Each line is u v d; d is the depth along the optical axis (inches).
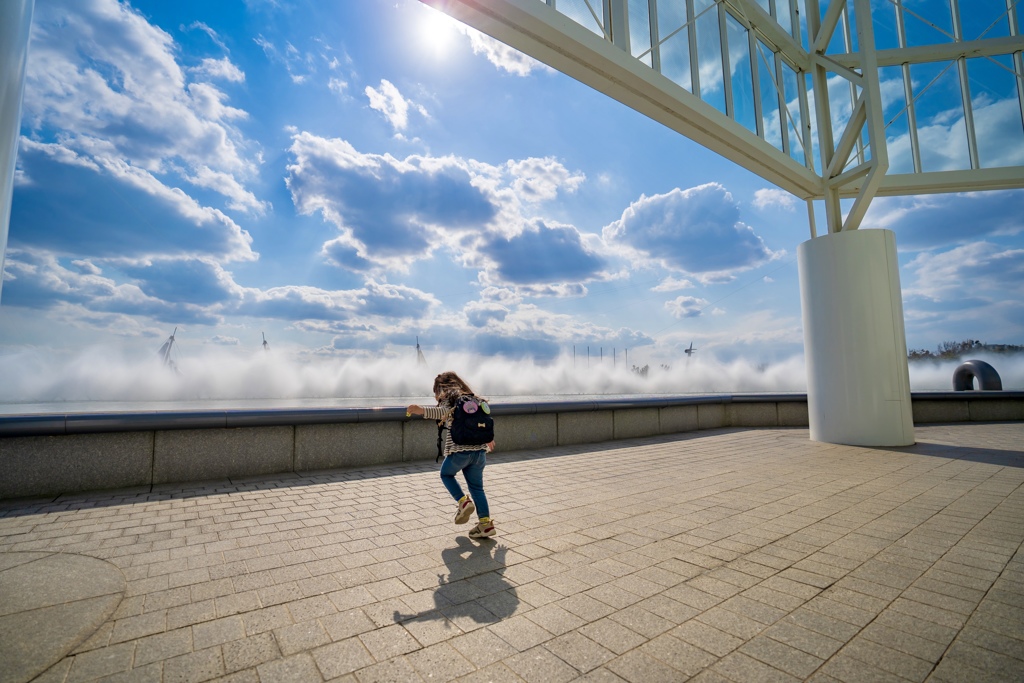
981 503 222.2
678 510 212.4
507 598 127.9
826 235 417.7
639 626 113.2
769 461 332.5
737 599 127.0
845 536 177.5
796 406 555.2
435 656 100.8
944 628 111.8
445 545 168.7
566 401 415.8
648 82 355.6
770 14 504.4
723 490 249.1
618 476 284.2
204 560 153.5
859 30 424.8
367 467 307.7
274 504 220.8
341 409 305.7
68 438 238.4
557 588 134.1
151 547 164.7
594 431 429.7
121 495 234.7
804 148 539.8
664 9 389.4
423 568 148.2
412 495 237.9
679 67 398.0
